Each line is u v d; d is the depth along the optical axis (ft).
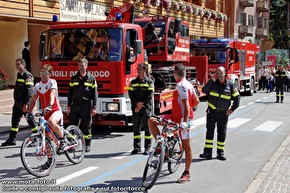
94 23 36.01
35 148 23.62
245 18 161.58
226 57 67.82
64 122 36.45
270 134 38.96
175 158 24.41
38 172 23.63
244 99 74.38
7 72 59.62
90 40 35.63
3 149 30.99
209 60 68.39
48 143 24.17
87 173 24.59
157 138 21.58
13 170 25.05
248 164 27.45
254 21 173.99
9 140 32.35
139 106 29.04
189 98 22.94
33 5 52.70
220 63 67.82
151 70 42.63
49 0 55.16
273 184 22.59
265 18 185.88
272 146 33.45
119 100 34.50
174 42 48.14
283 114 53.11
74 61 35.76
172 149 23.98
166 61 47.70
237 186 22.54
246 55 79.00
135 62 36.55
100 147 31.94
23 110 31.17
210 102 28.50
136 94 29.30
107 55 34.91
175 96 23.11
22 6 51.21
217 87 28.32
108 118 35.78
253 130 40.91
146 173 21.20
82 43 35.91
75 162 26.68
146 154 29.53
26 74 31.40
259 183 22.85
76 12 60.29
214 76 28.89
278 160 28.55
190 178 23.88
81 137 27.30
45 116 25.61
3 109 50.44
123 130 39.58
